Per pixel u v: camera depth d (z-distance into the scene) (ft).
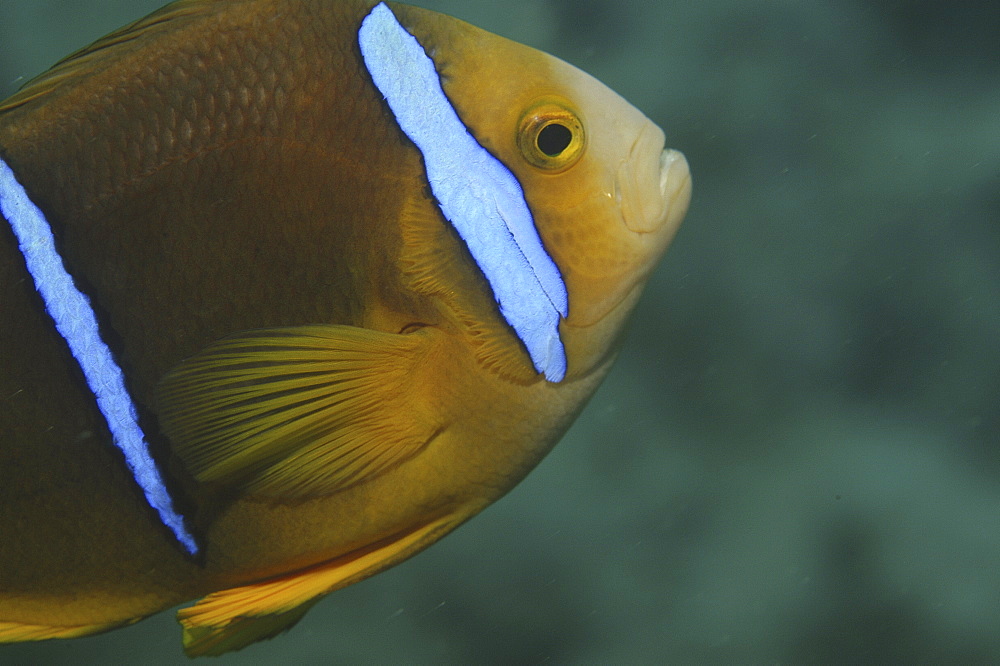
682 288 2.74
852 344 2.68
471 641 2.36
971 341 2.64
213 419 1.06
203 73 1.06
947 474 2.50
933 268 2.73
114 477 1.06
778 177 2.86
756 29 2.93
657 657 2.39
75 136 1.05
